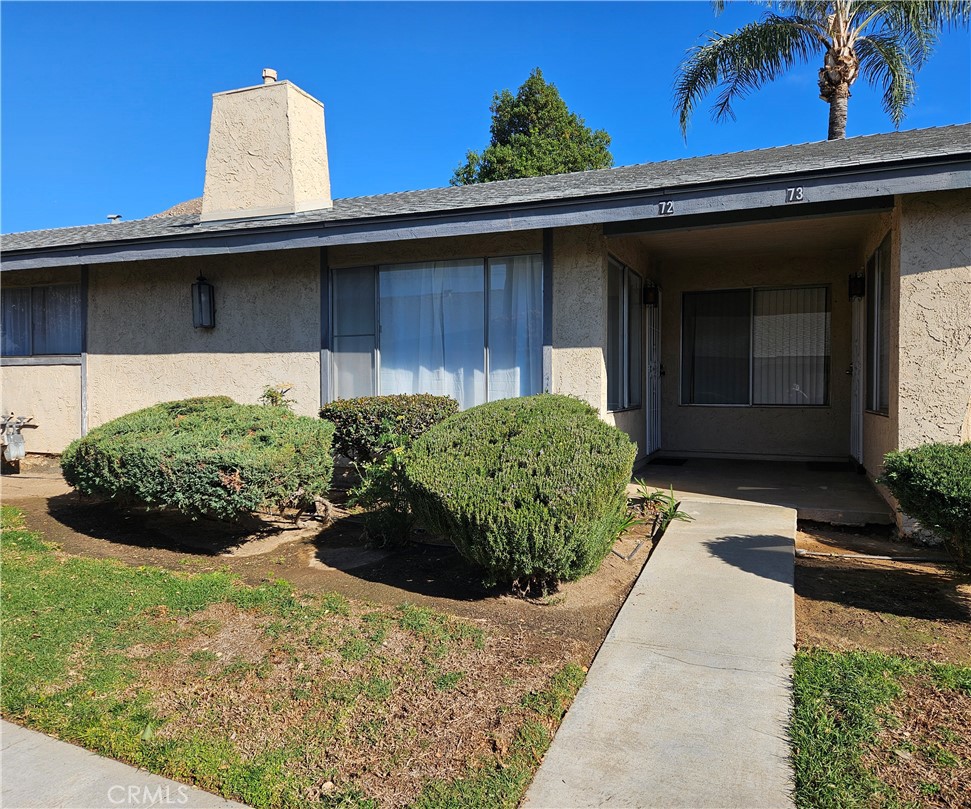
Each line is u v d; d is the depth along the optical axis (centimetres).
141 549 562
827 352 924
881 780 235
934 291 531
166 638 375
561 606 411
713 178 557
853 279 803
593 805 228
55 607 423
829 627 371
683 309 997
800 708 281
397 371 793
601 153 2772
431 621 386
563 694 303
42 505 734
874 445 690
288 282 836
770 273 944
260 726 285
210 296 870
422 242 770
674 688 303
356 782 245
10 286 1028
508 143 2770
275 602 424
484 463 418
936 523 385
